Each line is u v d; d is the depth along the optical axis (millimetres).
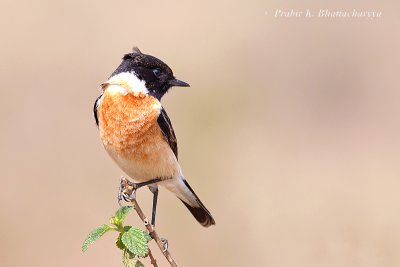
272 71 17984
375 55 18922
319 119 17250
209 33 17828
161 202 13062
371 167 15242
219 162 14383
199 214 9742
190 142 14586
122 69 9055
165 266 12609
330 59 18719
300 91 17906
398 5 19672
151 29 17672
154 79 9195
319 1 19281
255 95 16812
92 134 14750
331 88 18172
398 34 19484
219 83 16641
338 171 14977
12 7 17703
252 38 18047
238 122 15734
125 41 17172
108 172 14008
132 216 13039
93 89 15758
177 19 18109
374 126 17172
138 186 9078
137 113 8672
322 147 16125
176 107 15367
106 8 18109
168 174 9016
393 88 18391
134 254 6805
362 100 18078
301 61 18391
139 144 8688
